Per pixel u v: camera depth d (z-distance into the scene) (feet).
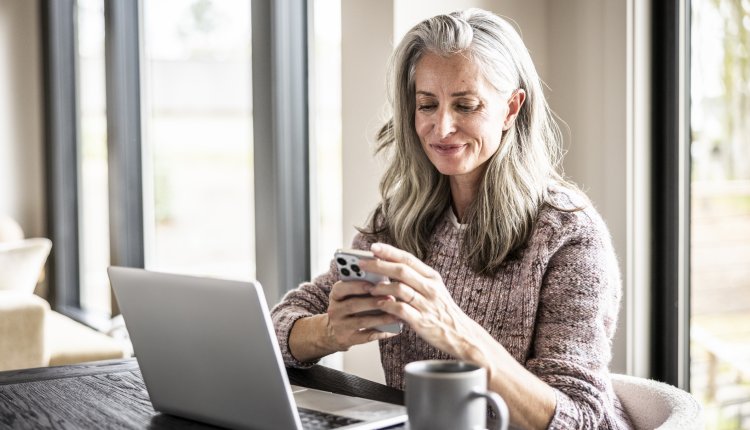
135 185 12.85
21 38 15.01
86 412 3.89
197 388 3.63
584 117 7.66
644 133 7.31
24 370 4.75
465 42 4.55
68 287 14.85
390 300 3.74
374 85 7.95
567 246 4.53
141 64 12.66
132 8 12.74
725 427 7.02
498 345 3.80
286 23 9.52
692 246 7.22
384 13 7.76
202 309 3.45
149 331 3.74
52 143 14.74
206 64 10.97
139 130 12.80
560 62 7.93
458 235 4.93
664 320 7.36
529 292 4.52
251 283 3.23
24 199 15.07
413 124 4.98
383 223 5.31
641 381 4.51
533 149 4.85
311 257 9.77
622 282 7.38
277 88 9.48
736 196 6.75
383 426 3.50
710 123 6.97
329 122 9.23
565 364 4.05
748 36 6.59
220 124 10.71
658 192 7.36
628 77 7.24
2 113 14.90
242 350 3.36
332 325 4.04
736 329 6.84
